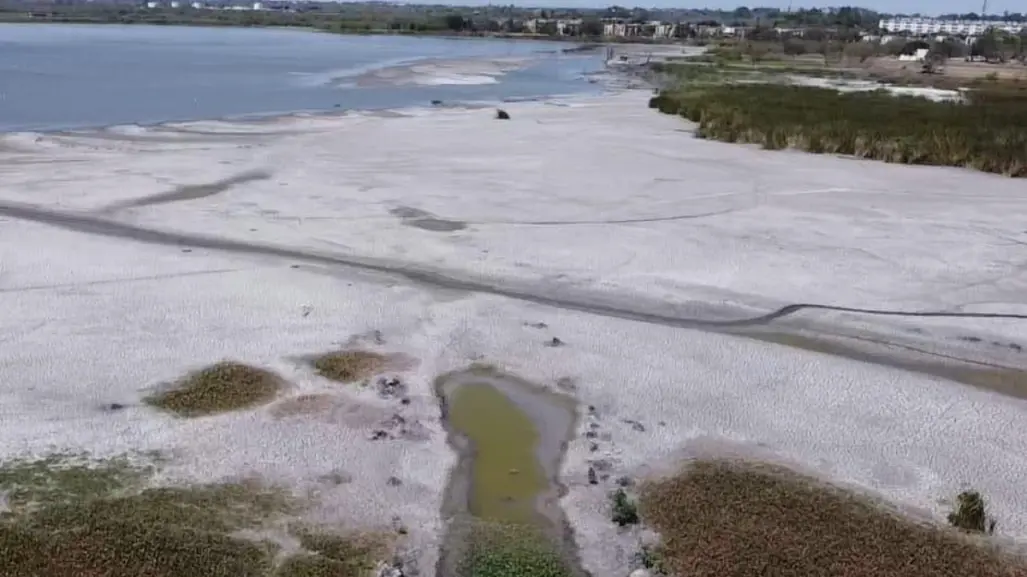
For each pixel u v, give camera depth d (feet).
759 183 102.42
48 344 51.93
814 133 129.59
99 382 47.50
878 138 124.88
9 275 62.85
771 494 38.52
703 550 34.32
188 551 33.30
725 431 44.86
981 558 34.47
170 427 43.14
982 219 87.76
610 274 68.28
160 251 69.87
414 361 51.70
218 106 164.04
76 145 113.29
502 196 91.86
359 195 89.97
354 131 134.00
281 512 36.52
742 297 64.23
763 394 49.16
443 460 41.27
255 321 56.59
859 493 39.24
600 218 84.33
